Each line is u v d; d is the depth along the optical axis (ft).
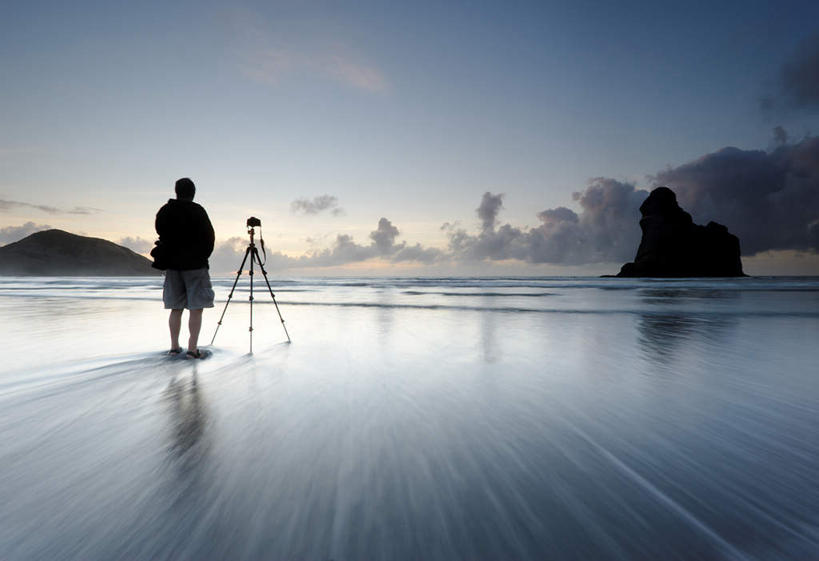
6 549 3.87
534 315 27.40
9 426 7.16
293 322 23.38
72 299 42.88
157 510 4.58
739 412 8.20
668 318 25.50
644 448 6.41
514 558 3.83
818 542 4.05
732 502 4.81
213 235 14.16
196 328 13.47
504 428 7.26
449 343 16.43
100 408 8.21
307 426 7.29
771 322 23.49
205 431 7.02
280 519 4.45
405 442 6.60
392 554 3.89
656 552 3.90
